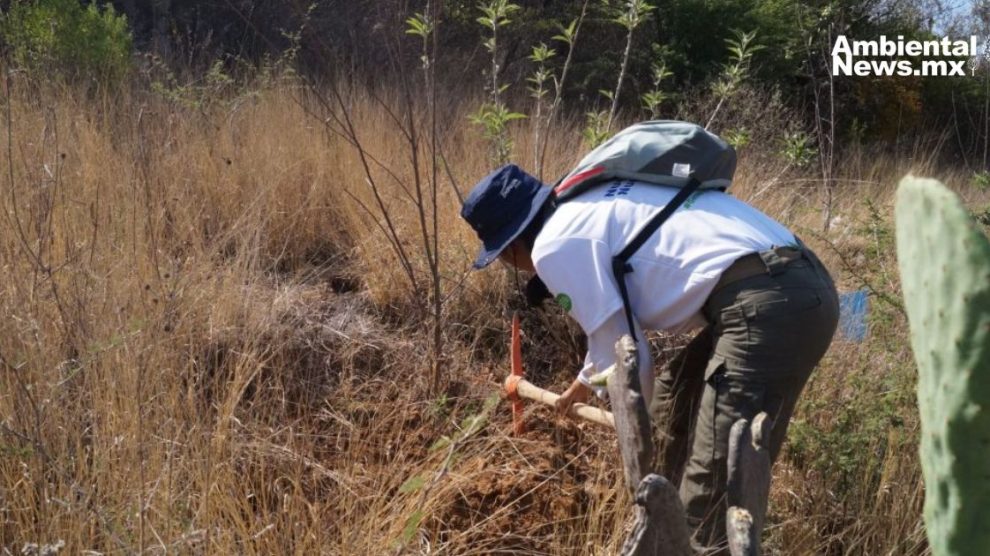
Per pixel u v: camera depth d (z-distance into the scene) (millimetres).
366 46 7316
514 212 2725
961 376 1161
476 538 2908
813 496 3137
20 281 3277
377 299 3975
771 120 7211
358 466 3125
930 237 1192
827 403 3279
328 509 2949
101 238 3662
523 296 4008
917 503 3061
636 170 2580
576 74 10164
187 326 3338
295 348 3629
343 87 5930
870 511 3102
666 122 2689
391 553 2635
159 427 2855
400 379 3656
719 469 2457
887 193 6863
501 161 4406
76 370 2920
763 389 2408
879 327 3578
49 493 2641
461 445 3121
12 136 4262
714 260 2449
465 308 3977
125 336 3023
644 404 1682
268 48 8250
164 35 8680
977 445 1164
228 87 6461
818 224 5309
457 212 4266
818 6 11070
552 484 3109
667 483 1461
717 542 2490
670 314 2518
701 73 11055
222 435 2834
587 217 2537
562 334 3896
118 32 6887
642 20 4516
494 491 3045
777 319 2402
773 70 11125
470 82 8469
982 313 1136
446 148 5238
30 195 3689
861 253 4758
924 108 12781
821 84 8453
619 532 2736
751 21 11180
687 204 2561
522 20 9852
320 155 4730
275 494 2955
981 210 3928
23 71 5293
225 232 4203
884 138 12305
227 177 4488
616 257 2500
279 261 4285
